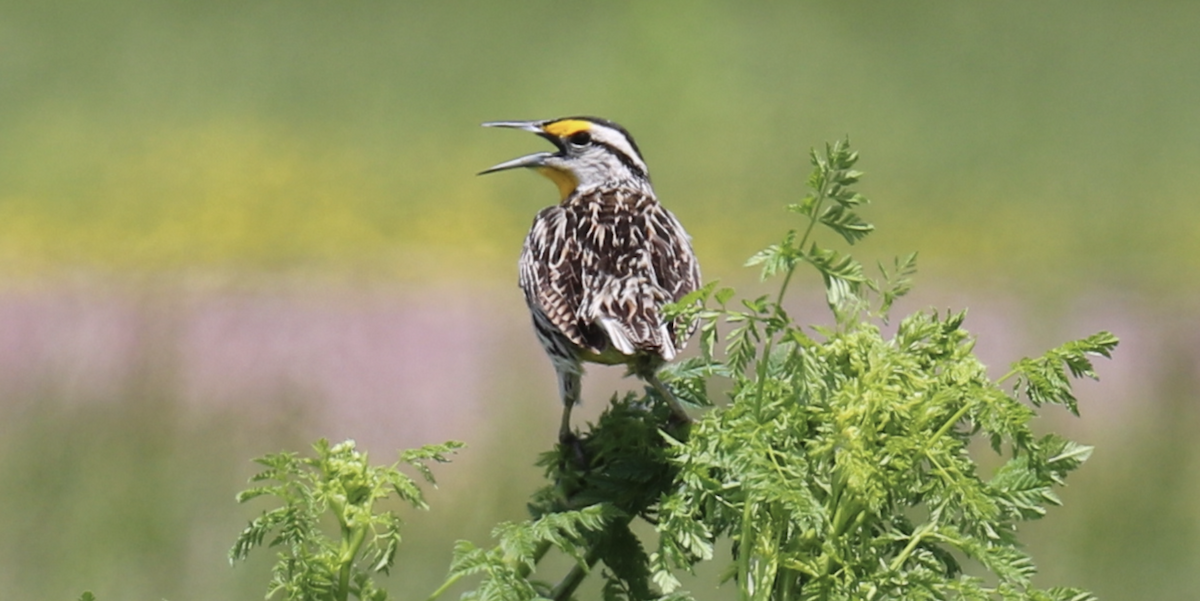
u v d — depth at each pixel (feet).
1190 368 45.37
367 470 10.73
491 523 31.48
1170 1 121.19
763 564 10.52
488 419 40.16
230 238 65.77
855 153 10.45
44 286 55.83
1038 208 74.69
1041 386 10.59
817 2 115.65
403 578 29.32
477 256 65.36
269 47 100.83
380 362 47.29
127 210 68.39
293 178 75.77
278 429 36.76
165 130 82.58
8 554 29.09
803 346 10.63
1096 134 88.69
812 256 10.52
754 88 92.58
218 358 45.96
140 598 28.45
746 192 73.87
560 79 95.61
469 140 84.02
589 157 21.95
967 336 10.96
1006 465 10.52
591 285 16.76
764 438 10.37
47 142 78.54
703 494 10.82
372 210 71.31
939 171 80.48
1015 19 114.32
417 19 109.81
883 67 100.32
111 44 98.68
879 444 10.43
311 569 10.61
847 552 10.36
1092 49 107.04
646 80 81.51
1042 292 59.06
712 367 13.88
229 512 31.17
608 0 115.96
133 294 54.49
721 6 106.83
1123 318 55.52
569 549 10.86
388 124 86.43
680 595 10.73
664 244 17.49
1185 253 67.10
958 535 10.29
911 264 11.78
